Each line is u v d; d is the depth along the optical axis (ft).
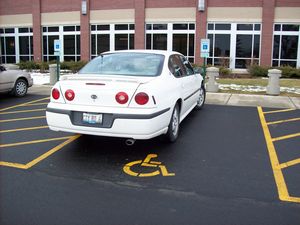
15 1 96.37
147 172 16.16
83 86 17.65
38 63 87.81
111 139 21.39
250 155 18.88
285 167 17.07
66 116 17.65
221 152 19.31
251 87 49.62
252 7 76.28
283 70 69.36
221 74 70.38
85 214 12.16
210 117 29.01
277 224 11.62
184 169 16.60
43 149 19.44
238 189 14.37
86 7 86.53
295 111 32.24
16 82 39.06
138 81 17.22
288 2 74.69
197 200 13.32
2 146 19.94
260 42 76.84
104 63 20.62
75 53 90.68
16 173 15.85
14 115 28.96
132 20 83.35
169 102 18.92
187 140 21.63
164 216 12.07
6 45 99.81
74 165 16.97
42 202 13.01
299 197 13.67
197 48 79.20
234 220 11.84
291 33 75.87
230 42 78.48
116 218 11.92
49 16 92.07
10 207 12.59
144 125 16.72
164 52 21.89
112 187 14.46
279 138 22.50
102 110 17.08
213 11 78.02
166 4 80.53
